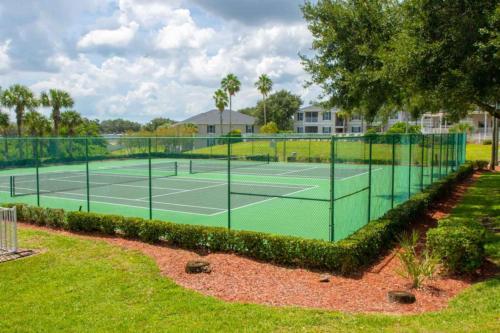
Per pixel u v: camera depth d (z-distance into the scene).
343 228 9.31
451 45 9.91
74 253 9.41
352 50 14.95
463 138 28.08
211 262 8.73
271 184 23.77
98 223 11.41
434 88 10.80
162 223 10.37
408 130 46.69
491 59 9.60
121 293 6.96
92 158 39.03
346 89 15.90
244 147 48.12
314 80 16.06
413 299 6.43
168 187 22.55
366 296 6.78
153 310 6.26
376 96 15.27
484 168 28.94
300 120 87.19
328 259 8.08
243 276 7.86
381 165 11.27
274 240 8.69
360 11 14.72
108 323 5.86
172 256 9.20
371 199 10.55
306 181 25.08
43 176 28.67
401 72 10.76
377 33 14.56
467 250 7.42
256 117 94.81
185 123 72.75
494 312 5.76
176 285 7.30
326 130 84.62
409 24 10.70
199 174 29.69
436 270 7.77
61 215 12.17
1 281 7.65
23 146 34.69
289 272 8.10
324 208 15.84
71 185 23.75
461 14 9.77
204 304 6.44
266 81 75.81
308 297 6.77
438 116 63.72
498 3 9.10
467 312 5.85
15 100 47.69
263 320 5.84
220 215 14.77
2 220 9.48
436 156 18.47
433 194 14.61
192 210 15.80
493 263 8.19
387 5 14.88
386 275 7.84
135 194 20.02
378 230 9.11
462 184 21.05
